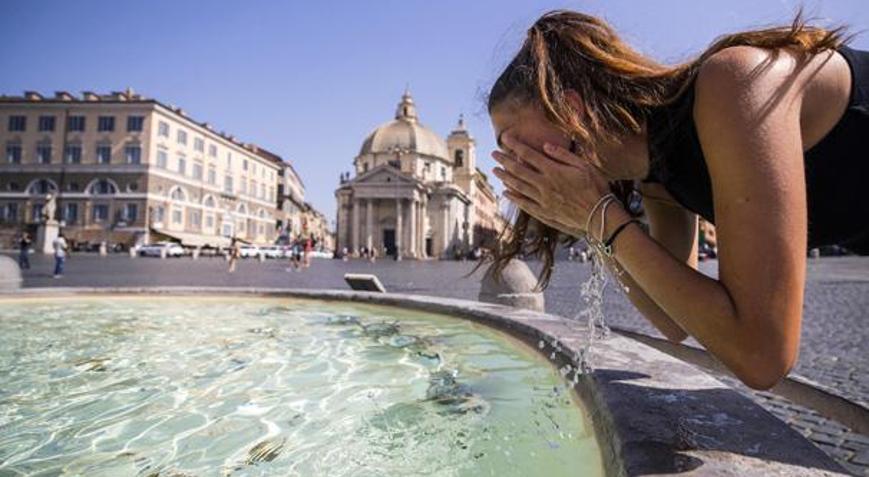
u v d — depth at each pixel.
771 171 0.97
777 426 1.33
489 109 1.39
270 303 6.55
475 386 2.48
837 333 6.98
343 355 3.39
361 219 71.50
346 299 6.41
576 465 1.46
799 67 1.04
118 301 6.65
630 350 2.32
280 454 1.66
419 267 38.44
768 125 0.99
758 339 0.96
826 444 2.97
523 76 1.28
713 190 1.06
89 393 2.45
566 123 1.17
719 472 1.08
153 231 59.56
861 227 1.19
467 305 4.89
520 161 1.30
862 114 1.07
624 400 1.56
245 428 1.92
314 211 124.75
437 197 75.31
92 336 4.20
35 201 59.97
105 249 52.03
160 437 1.84
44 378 2.74
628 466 1.14
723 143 1.01
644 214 1.66
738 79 1.02
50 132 60.22
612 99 1.17
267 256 58.97
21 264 24.48
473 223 90.12
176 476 1.50
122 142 59.50
